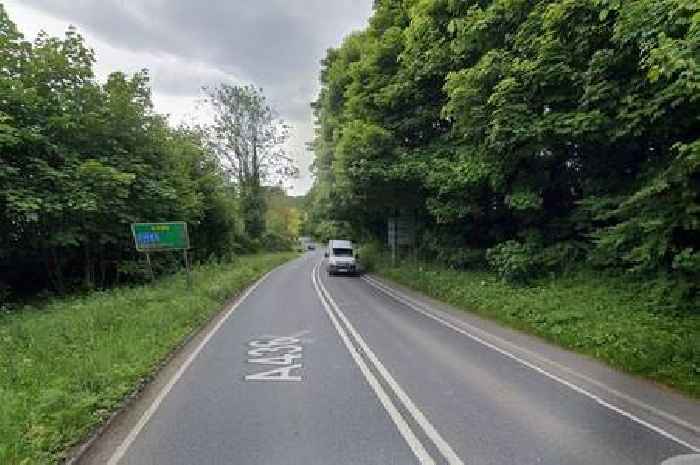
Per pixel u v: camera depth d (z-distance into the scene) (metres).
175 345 9.74
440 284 18.16
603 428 5.65
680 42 6.94
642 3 8.32
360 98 24.20
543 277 14.64
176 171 23.23
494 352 9.41
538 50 12.27
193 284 18.39
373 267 31.86
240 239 48.62
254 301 17.20
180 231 17.73
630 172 12.97
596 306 11.12
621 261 12.41
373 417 5.92
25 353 8.09
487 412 6.12
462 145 17.98
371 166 20.88
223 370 8.06
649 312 10.14
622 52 9.91
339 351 9.43
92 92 18.05
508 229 18.52
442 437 5.34
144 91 20.98
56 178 15.27
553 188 15.70
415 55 19.44
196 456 4.88
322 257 59.75
